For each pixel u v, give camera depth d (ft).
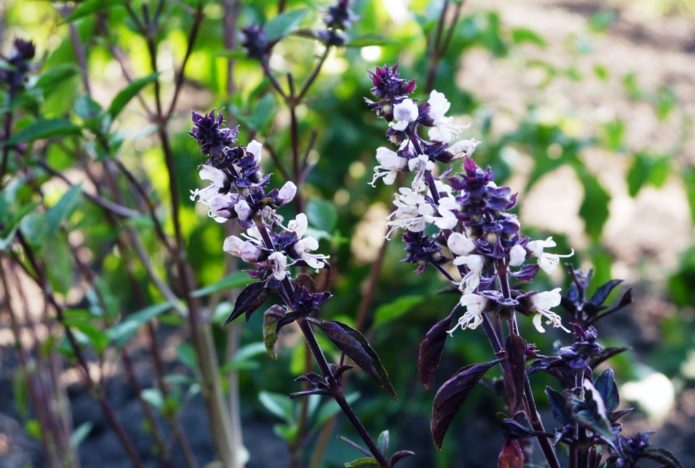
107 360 5.06
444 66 4.69
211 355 3.30
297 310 2.16
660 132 6.75
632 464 2.21
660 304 5.63
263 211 2.10
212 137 2.08
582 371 2.11
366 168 5.04
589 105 6.89
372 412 4.56
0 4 6.30
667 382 4.80
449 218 2.02
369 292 3.28
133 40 4.66
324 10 2.93
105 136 2.89
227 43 3.51
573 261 4.62
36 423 3.67
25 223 3.05
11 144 2.84
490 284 2.10
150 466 4.43
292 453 3.15
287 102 2.92
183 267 3.14
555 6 9.09
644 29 8.80
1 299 4.87
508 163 5.00
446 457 4.38
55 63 3.36
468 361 4.74
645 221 6.43
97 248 4.19
